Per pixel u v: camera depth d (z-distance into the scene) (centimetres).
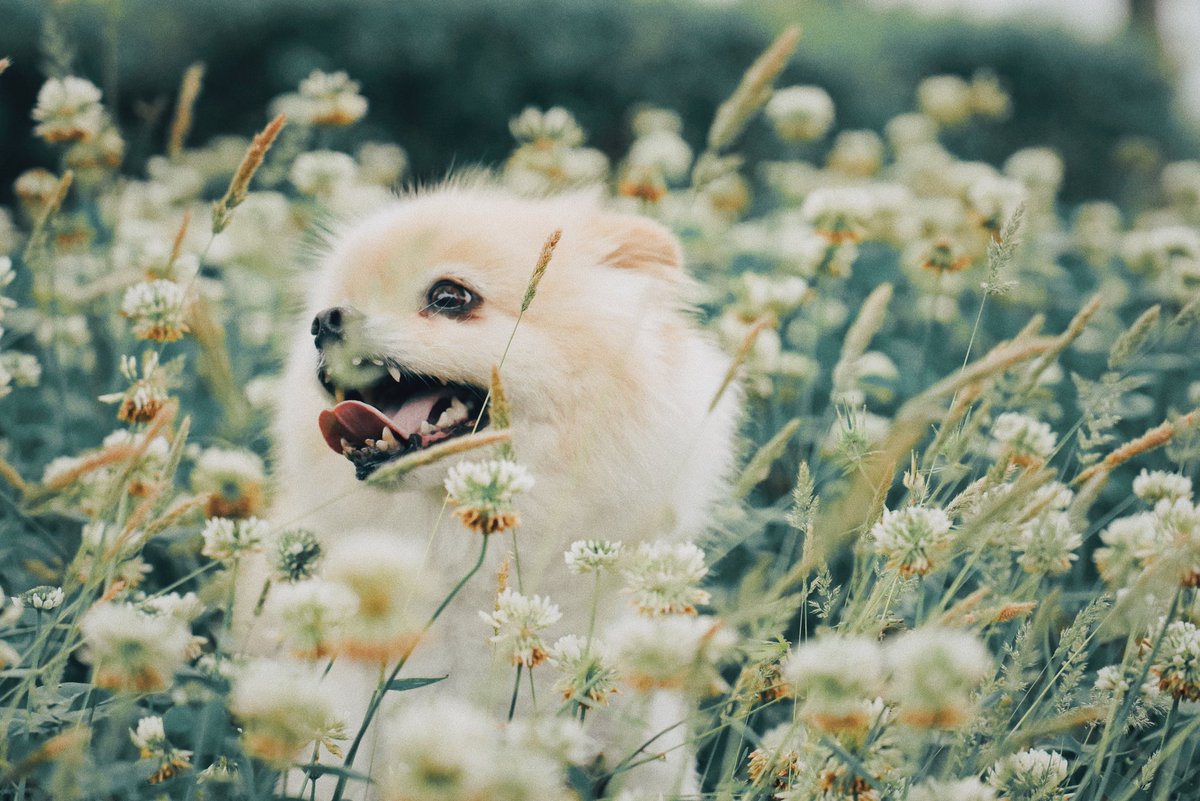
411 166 1242
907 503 251
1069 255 753
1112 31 1552
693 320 361
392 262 305
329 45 1219
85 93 372
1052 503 237
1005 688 214
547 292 304
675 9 1268
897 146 914
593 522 293
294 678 167
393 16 1222
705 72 1245
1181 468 265
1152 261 587
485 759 146
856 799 199
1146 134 1409
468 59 1230
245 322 535
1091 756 236
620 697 272
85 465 204
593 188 394
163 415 211
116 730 188
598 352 298
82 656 250
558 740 178
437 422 300
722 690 189
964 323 565
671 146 659
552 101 1248
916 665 160
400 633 163
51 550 312
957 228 568
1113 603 247
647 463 297
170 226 570
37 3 1069
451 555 289
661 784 279
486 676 280
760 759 230
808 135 608
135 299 277
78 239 486
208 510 314
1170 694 234
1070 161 1388
